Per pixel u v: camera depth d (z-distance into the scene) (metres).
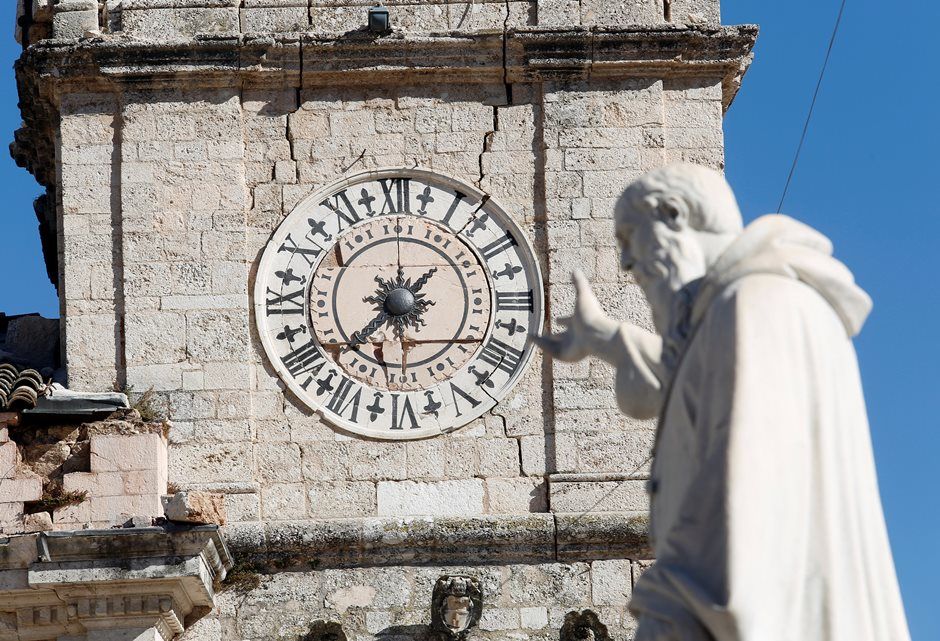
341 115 38.66
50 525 34.72
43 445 35.38
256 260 37.94
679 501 8.85
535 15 39.00
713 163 38.53
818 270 8.83
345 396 37.25
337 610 35.62
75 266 37.81
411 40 38.56
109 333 37.50
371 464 36.91
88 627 33.94
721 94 38.94
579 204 38.19
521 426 37.16
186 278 37.78
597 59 38.59
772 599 8.25
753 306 8.65
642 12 39.00
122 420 35.66
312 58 38.62
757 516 8.27
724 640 8.24
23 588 33.56
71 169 38.28
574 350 9.73
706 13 39.09
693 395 8.87
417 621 35.56
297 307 37.69
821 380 8.59
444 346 37.56
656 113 38.59
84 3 39.16
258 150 38.50
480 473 36.91
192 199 38.19
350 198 38.28
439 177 38.28
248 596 35.62
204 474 36.69
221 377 37.22
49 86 38.69
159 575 33.47
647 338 9.60
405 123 38.59
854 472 8.62
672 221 9.48
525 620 35.59
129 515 34.94
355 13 39.12
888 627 8.52
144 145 38.41
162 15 38.91
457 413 37.22
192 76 38.50
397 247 37.97
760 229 8.98
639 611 8.61
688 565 8.36
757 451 8.34
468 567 35.97
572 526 36.03
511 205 38.25
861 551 8.53
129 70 38.44
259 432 37.03
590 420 37.12
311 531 35.88
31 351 40.44
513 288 37.81
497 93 38.78
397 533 35.94
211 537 33.75
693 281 9.30
